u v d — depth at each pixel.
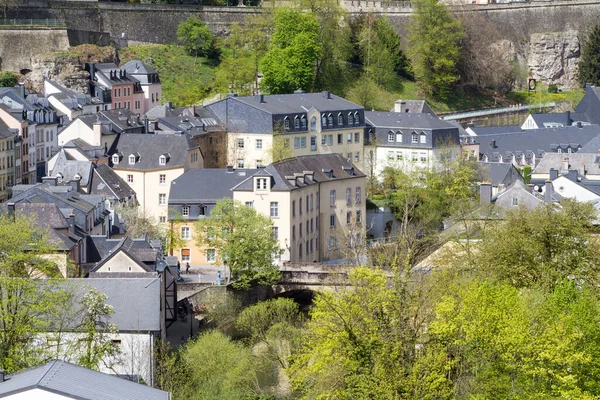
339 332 168.62
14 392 137.38
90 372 151.50
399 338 165.38
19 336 191.12
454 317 167.62
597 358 176.12
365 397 162.25
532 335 170.25
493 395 165.50
